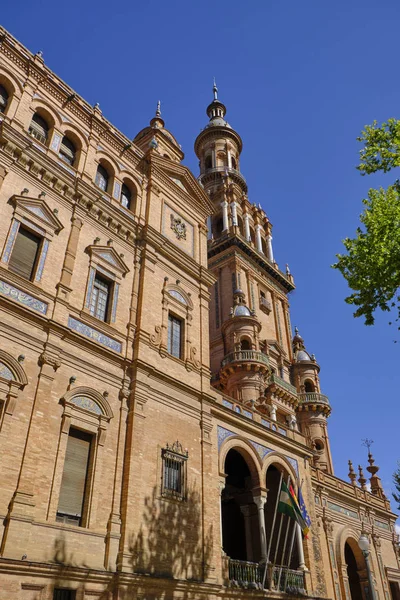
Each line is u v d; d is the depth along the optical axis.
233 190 54.91
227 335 43.25
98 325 19.88
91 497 16.75
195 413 22.36
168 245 24.84
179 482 20.09
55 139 21.88
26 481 14.94
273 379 41.91
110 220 22.48
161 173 26.75
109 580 15.83
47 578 14.34
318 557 26.80
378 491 43.50
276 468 27.67
